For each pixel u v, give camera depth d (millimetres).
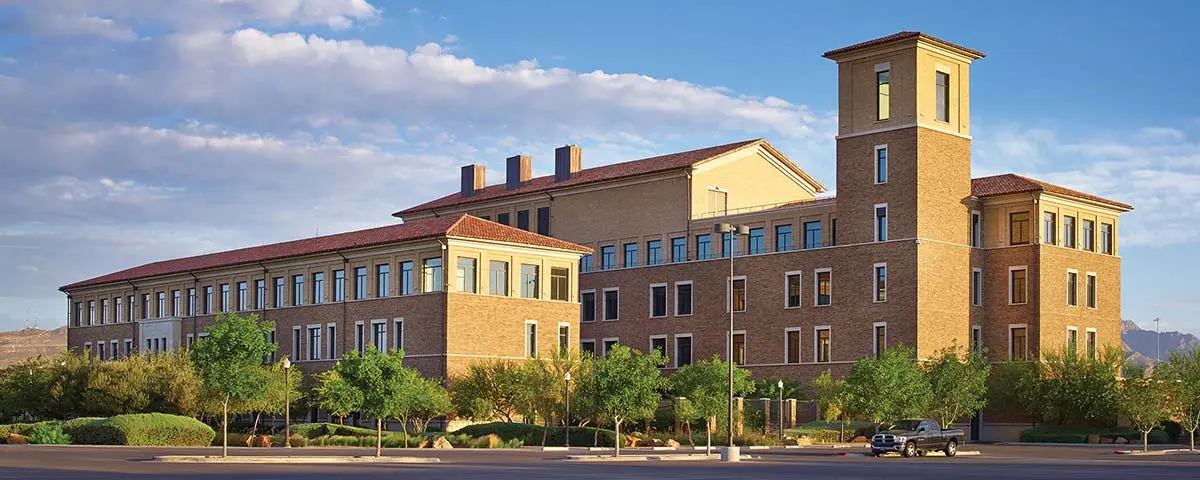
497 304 90125
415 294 89812
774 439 79562
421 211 119000
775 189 108438
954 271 92062
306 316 98500
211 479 39406
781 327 96375
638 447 75438
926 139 90125
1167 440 90500
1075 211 96875
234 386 57750
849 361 92062
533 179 115812
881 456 65062
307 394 88375
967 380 81062
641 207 104812
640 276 104375
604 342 106500
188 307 111062
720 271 99938
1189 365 77000
